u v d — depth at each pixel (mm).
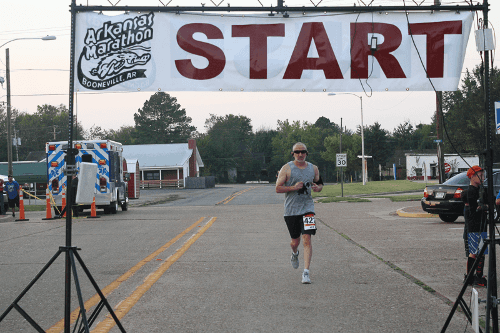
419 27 6188
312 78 6246
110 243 11609
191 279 7344
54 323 5230
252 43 6207
